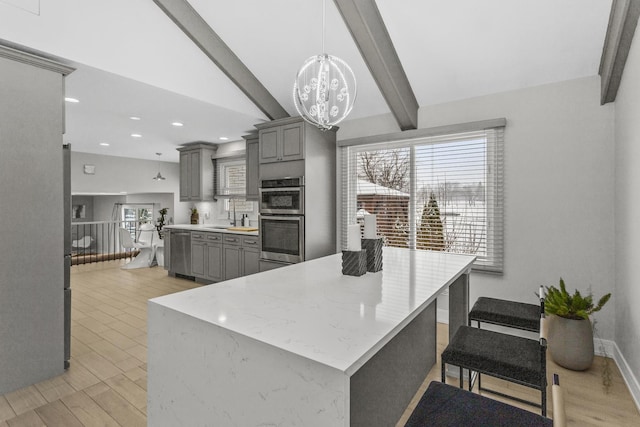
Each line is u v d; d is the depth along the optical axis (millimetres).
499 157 3156
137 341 2963
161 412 1341
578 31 2486
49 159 2297
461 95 3320
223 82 3686
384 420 1833
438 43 2877
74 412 1979
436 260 2346
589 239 2768
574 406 2043
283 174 4047
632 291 2180
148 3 2777
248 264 4527
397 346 1955
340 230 4227
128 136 5312
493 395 2160
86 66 2609
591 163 2754
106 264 6730
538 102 2971
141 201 8633
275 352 982
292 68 3445
